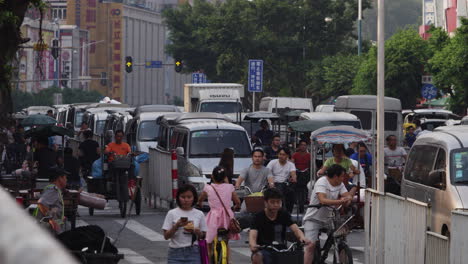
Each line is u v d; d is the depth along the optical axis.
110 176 35.25
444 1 140.25
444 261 15.88
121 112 69.56
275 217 15.76
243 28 135.00
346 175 27.69
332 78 126.75
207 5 146.88
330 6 136.88
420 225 16.91
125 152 36.62
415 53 104.06
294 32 137.38
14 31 23.81
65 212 24.39
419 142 25.97
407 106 106.31
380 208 19.59
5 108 24.19
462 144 23.45
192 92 71.81
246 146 40.84
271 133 53.84
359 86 109.81
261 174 28.39
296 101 79.19
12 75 24.38
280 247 15.90
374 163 36.50
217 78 143.25
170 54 144.25
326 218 19.89
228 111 69.50
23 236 1.12
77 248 15.44
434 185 23.55
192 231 15.47
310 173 35.56
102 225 32.25
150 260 23.77
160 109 64.88
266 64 136.00
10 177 27.64
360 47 113.25
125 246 26.70
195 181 38.91
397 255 18.48
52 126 34.19
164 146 46.91
